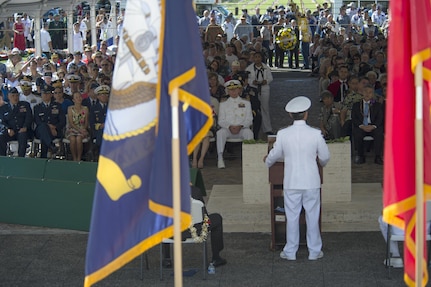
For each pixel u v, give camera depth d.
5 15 23.62
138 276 10.12
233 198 12.86
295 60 30.00
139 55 6.73
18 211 12.35
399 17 6.27
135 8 6.77
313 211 10.41
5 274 10.28
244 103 15.74
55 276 10.20
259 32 30.59
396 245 10.12
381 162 15.45
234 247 11.12
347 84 18.06
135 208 6.72
